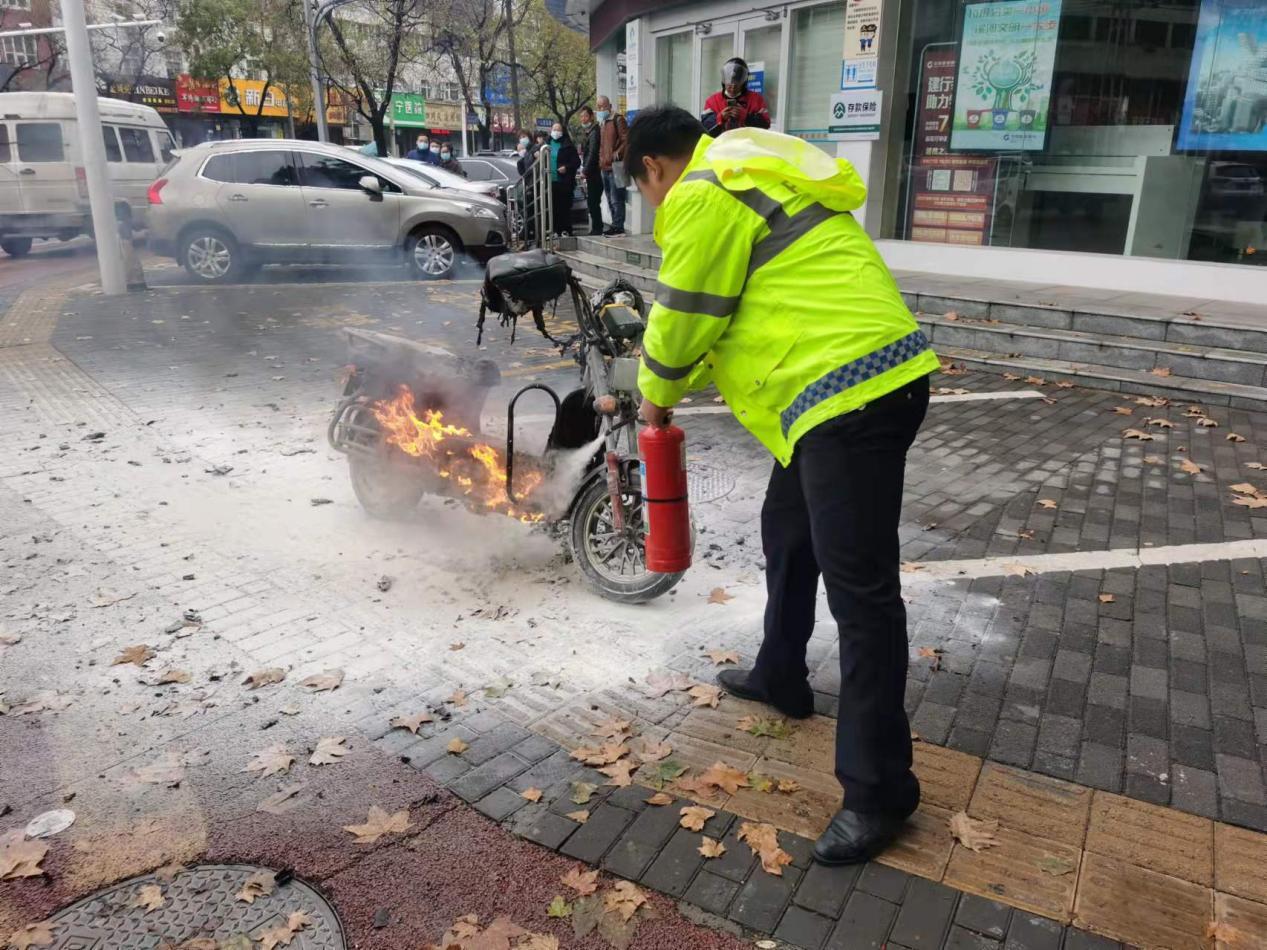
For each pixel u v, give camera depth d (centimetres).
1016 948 221
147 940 226
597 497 390
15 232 1705
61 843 256
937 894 237
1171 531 460
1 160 1688
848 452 231
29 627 371
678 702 323
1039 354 766
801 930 227
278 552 444
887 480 234
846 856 245
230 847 255
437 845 255
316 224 1267
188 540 456
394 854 252
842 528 234
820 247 233
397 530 472
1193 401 678
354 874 246
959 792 275
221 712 317
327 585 411
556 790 278
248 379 770
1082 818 264
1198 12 814
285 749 296
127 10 3266
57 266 1598
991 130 966
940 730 304
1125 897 236
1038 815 265
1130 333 743
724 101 963
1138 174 874
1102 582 408
